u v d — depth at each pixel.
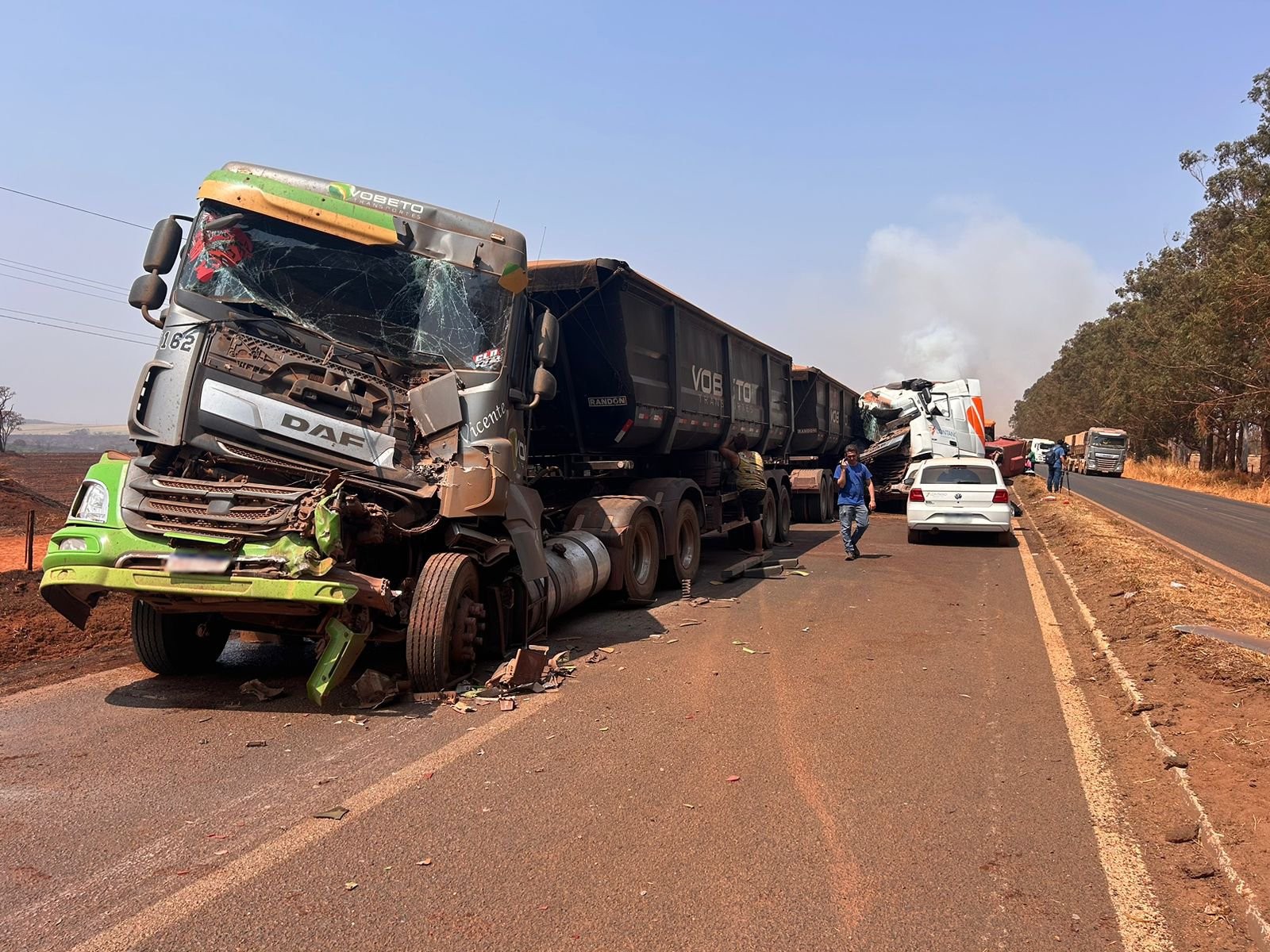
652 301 11.04
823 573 12.91
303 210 6.94
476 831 4.07
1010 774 4.84
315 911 3.33
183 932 3.17
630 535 9.66
